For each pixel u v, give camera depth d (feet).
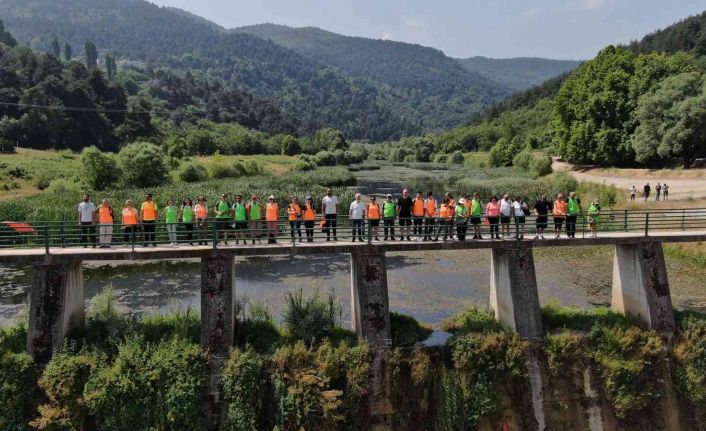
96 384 73.72
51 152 416.05
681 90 264.52
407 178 431.43
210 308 79.92
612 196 224.33
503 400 82.99
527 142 514.68
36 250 80.23
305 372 77.77
